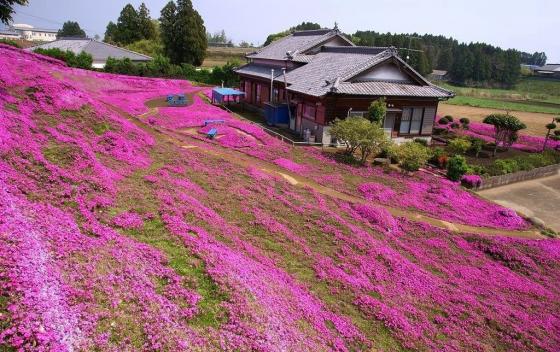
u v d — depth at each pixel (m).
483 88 143.75
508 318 16.23
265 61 57.81
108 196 15.87
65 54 65.75
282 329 11.12
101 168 18.12
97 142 22.23
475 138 46.69
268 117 46.84
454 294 17.09
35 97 23.08
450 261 20.41
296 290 14.20
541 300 18.27
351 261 17.69
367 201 25.67
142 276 11.11
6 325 7.86
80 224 13.09
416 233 22.62
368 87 38.47
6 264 9.09
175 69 80.50
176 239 13.93
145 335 9.20
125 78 65.44
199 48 95.19
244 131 38.19
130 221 14.45
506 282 19.33
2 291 8.47
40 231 11.20
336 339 12.29
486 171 34.75
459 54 157.12
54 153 17.64
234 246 15.76
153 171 21.42
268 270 14.80
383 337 13.38
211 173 23.98
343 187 27.31
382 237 21.11
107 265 11.02
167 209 16.19
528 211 29.27
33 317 8.16
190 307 10.66
